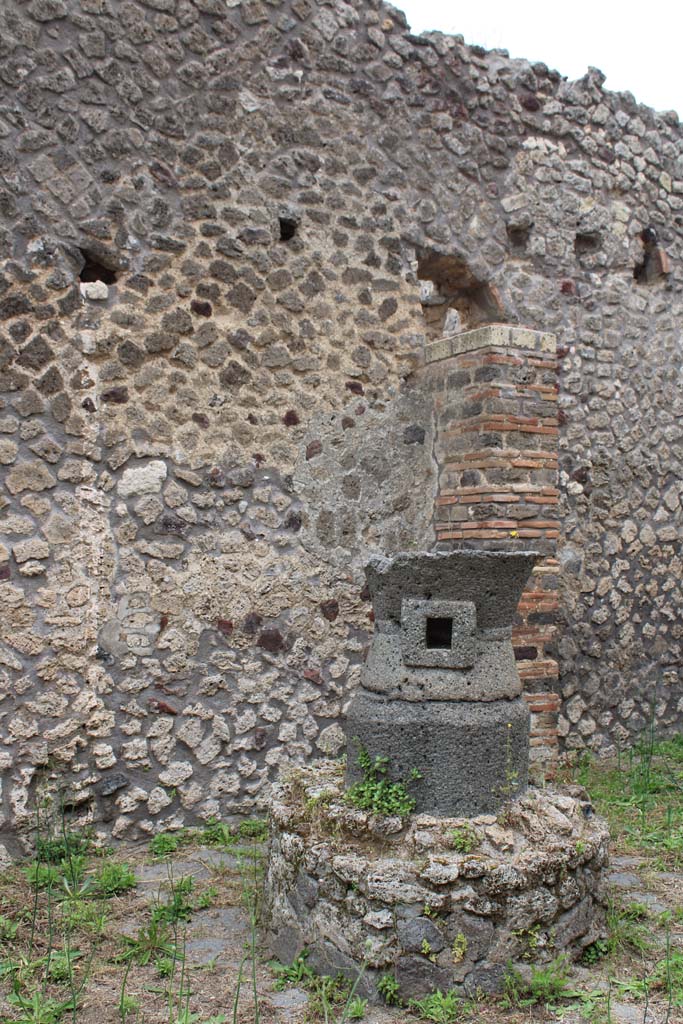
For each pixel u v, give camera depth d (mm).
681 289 7082
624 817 5062
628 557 6691
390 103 5621
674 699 6969
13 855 4250
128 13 4754
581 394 6488
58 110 4555
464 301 6320
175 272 4840
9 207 4410
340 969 3156
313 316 5281
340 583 5270
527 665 5504
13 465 4375
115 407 4633
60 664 4434
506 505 5355
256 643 4973
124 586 4613
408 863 3166
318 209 5328
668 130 7039
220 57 5023
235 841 4652
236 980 3211
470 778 3410
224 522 4910
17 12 4465
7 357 4379
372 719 3492
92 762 4500
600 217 6574
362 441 5414
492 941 3115
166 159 4844
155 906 3768
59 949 3385
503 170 6125
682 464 7070
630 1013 2977
